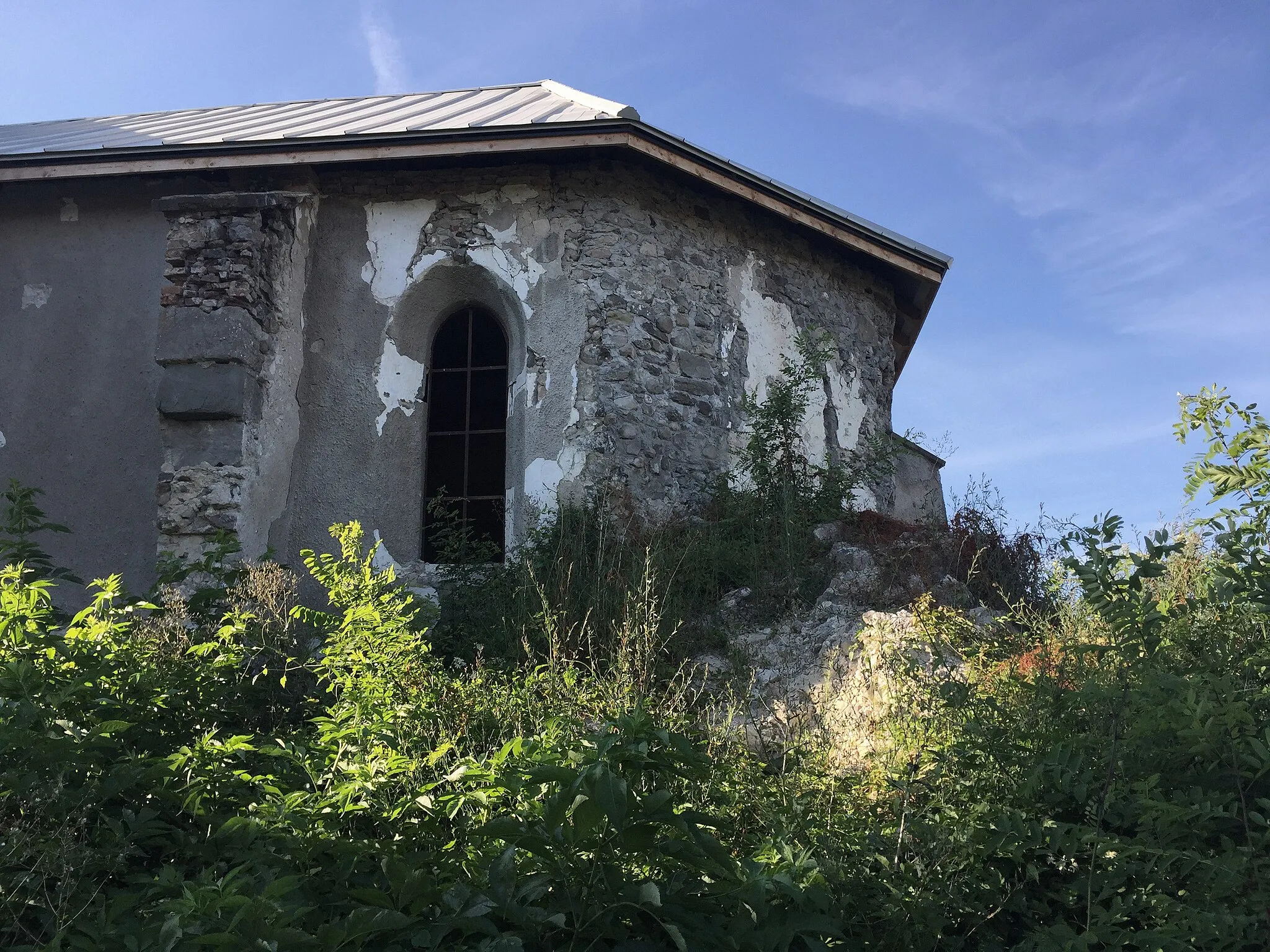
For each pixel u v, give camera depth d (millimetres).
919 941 3420
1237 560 3906
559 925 3061
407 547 9422
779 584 7898
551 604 7547
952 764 3836
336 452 9578
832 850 3664
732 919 3285
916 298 12203
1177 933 3121
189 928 2918
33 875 3381
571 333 9461
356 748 4234
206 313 8797
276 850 3652
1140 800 3285
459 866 3611
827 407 10969
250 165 9281
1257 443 4039
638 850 3090
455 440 9836
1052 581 5527
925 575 7617
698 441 9766
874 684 4676
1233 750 3389
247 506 8727
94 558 9305
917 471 12516
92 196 9977
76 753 3693
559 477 9219
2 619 4441
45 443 9602
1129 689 3674
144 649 5055
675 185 10070
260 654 5824
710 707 5473
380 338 9742
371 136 9109
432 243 9797
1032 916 3537
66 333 9789
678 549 8438
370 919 3045
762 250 10719
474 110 10852
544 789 3643
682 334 9875
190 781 3998
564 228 9633
